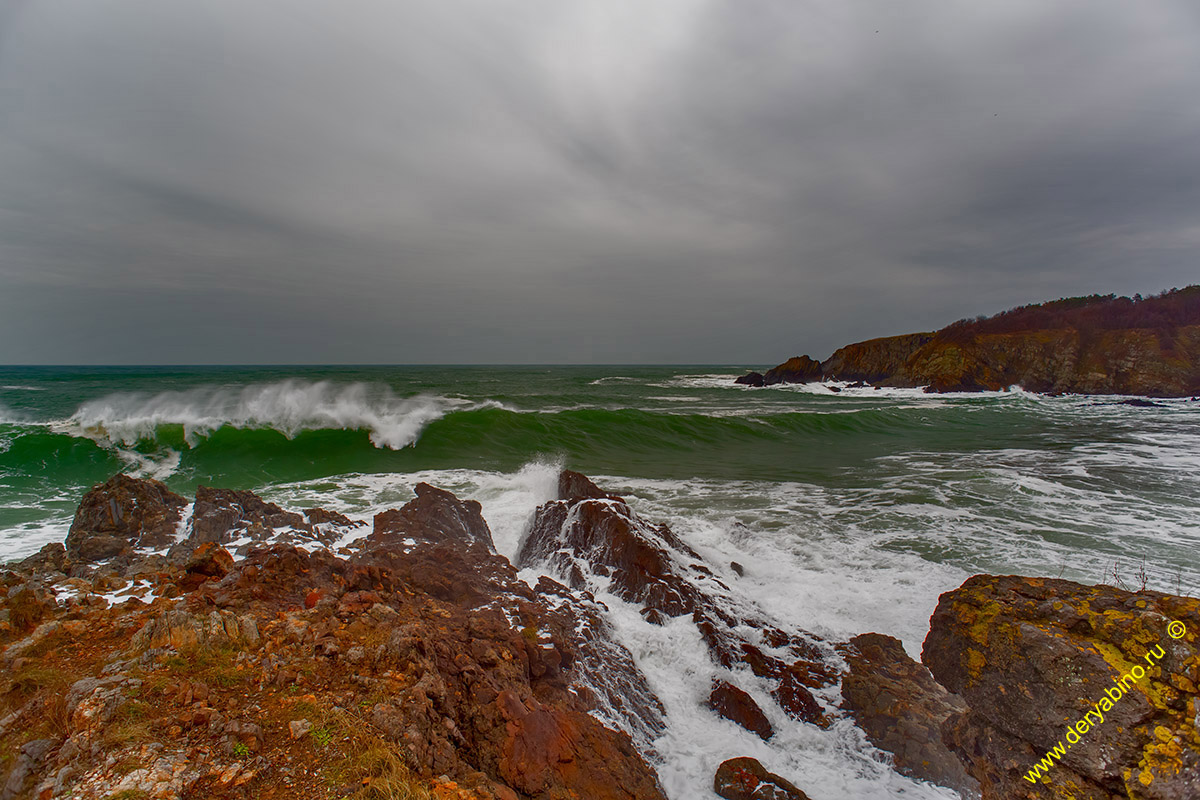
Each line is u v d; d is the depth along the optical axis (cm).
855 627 732
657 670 629
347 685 414
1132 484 1667
